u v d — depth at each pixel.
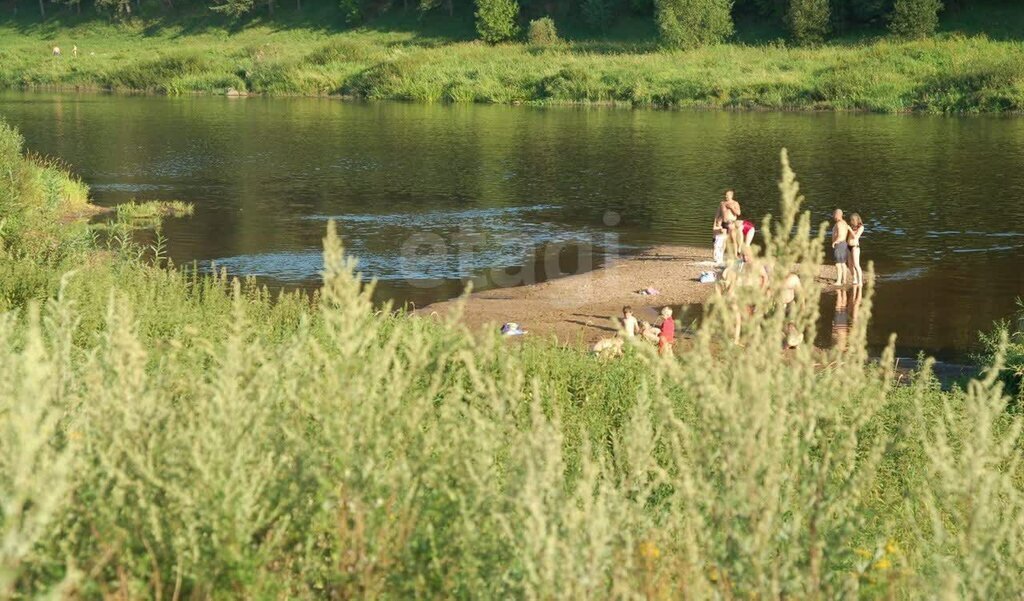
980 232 53.84
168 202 62.84
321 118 118.75
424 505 7.67
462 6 187.75
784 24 158.62
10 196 29.31
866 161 79.81
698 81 134.00
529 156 84.88
